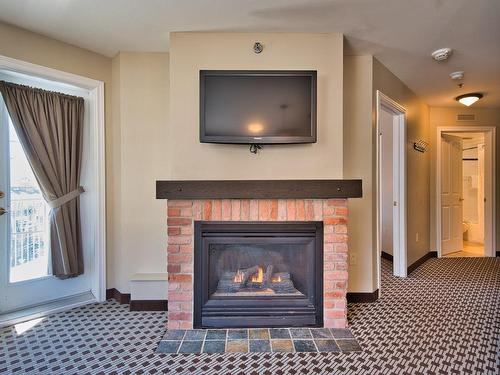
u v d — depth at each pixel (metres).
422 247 3.87
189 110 2.15
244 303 2.08
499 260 4.02
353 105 2.58
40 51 2.25
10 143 2.28
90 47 2.46
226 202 2.06
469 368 1.63
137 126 2.55
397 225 3.28
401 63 2.73
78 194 2.53
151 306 2.39
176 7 1.88
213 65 2.16
